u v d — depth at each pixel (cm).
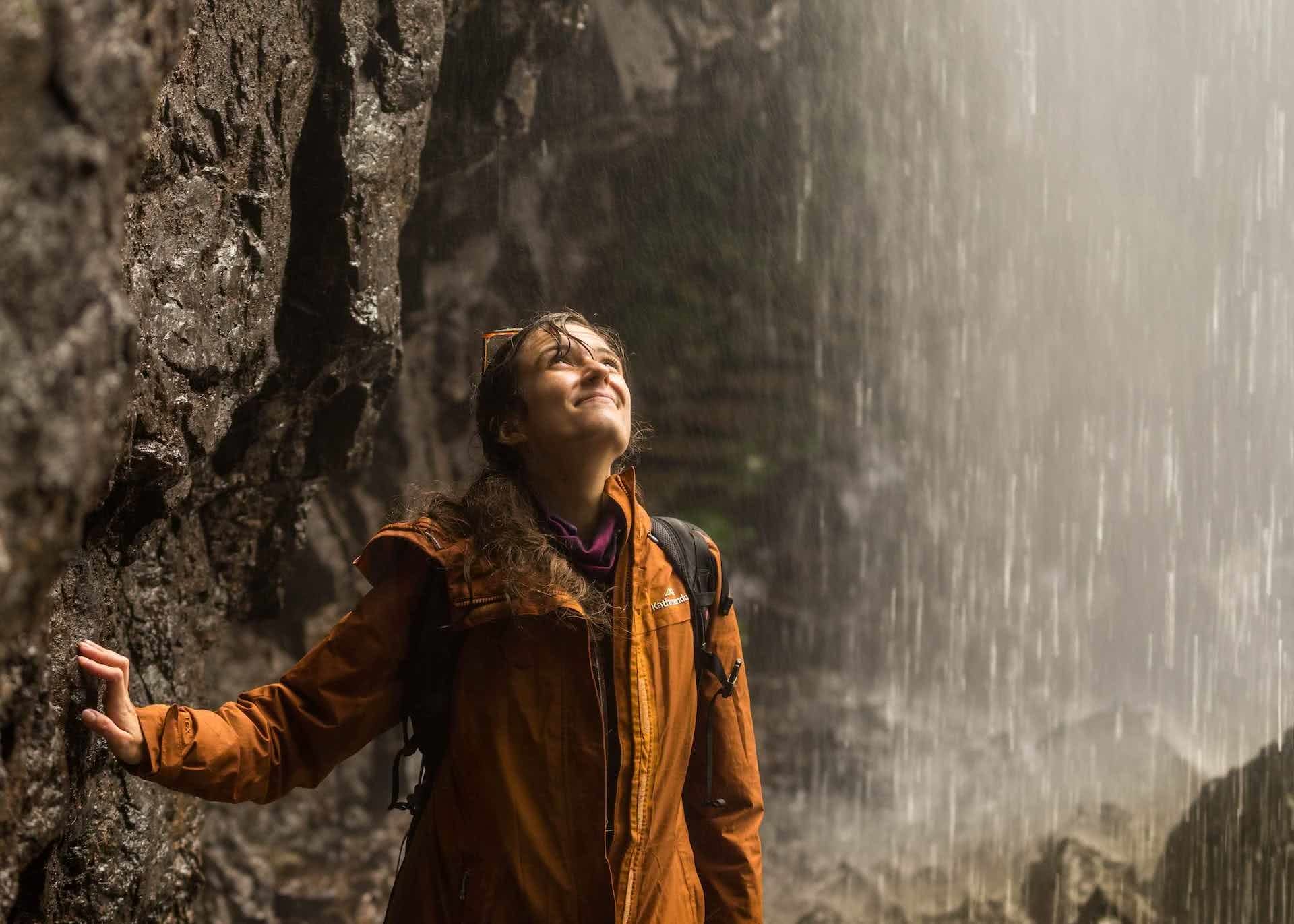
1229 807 341
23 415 72
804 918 404
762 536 859
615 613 147
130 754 131
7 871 107
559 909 140
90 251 78
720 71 760
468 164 409
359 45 249
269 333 226
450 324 623
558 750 141
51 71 73
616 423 153
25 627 80
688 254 792
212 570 271
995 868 414
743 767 165
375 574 150
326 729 144
